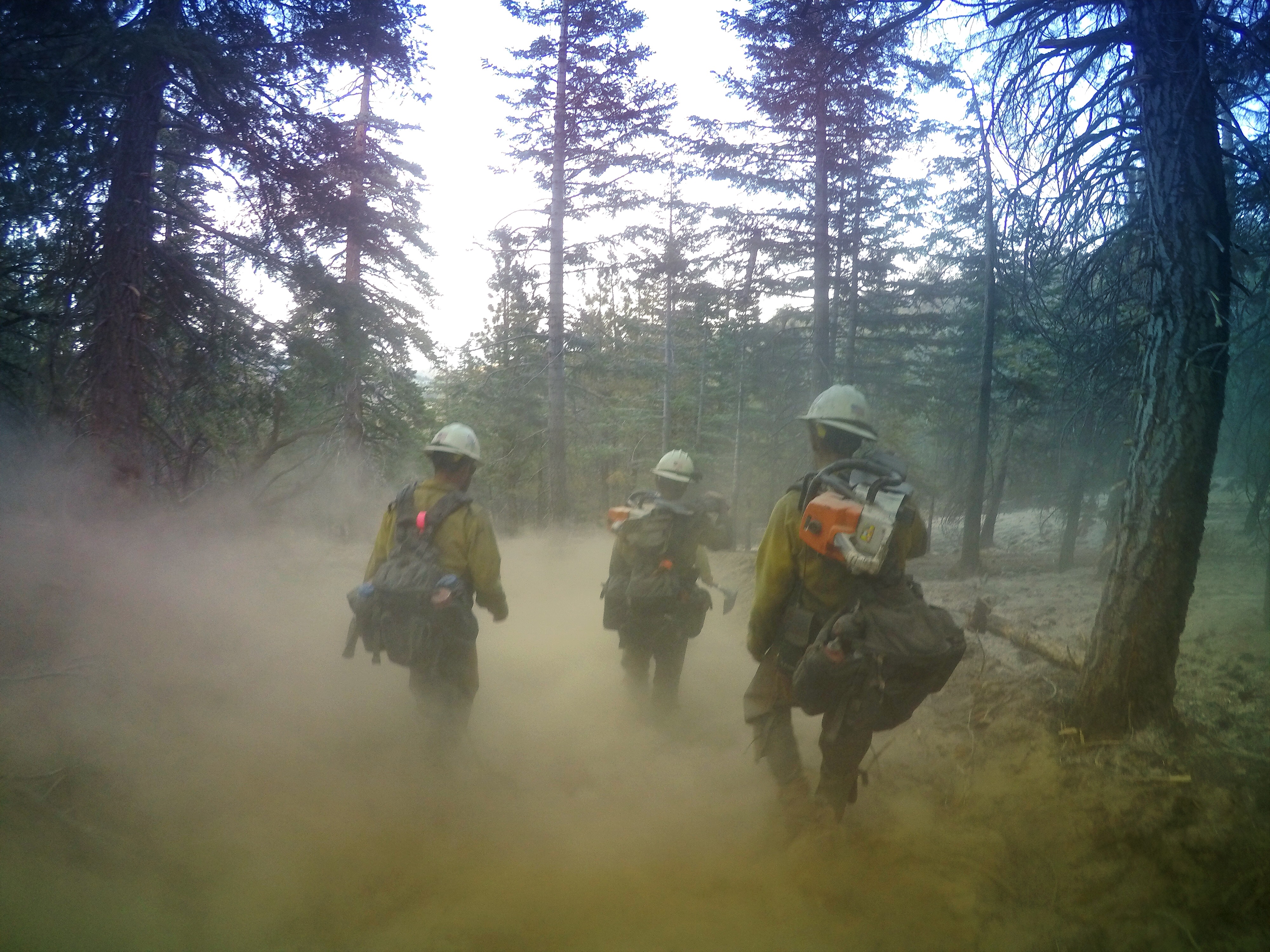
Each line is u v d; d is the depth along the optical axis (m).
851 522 3.68
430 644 4.42
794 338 20.08
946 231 19.67
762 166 17.78
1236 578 8.45
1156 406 4.35
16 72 7.93
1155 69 4.52
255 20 9.59
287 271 10.06
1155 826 3.61
